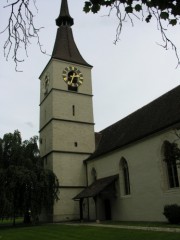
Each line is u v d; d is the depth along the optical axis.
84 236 19.12
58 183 33.94
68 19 46.56
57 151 37.50
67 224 29.36
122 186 30.98
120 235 17.88
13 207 29.33
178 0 5.26
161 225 21.58
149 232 17.81
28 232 24.00
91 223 28.78
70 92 40.81
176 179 24.66
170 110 28.06
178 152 15.18
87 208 36.84
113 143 34.75
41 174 32.16
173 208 22.19
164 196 25.06
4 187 29.47
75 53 44.00
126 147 30.80
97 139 41.62
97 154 36.34
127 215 29.58
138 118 33.88
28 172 30.78
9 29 4.90
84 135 39.88
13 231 25.52
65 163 37.53
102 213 33.59
